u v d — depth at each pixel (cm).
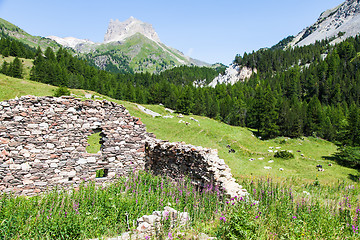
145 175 1505
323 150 5094
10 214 853
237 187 1215
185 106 8519
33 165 1320
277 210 977
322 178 3014
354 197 1506
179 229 840
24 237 764
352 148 4203
